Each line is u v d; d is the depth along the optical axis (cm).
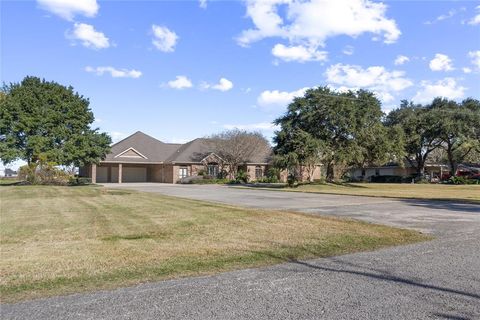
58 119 3603
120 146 5138
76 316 414
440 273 591
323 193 2730
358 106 3781
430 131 5066
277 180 5016
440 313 429
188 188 3503
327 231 980
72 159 3638
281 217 1236
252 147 5381
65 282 536
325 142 3747
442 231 1002
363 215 1341
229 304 452
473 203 1862
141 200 1875
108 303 454
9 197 2042
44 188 2789
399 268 622
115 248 766
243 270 608
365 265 643
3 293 489
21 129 3478
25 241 842
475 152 6009
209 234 934
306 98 3872
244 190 3162
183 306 445
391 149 4003
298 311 432
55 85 3706
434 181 5275
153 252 729
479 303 461
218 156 5244
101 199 1928
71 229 1006
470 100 5306
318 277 569
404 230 999
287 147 3769
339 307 445
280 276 574
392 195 2456
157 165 5547
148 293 490
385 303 459
